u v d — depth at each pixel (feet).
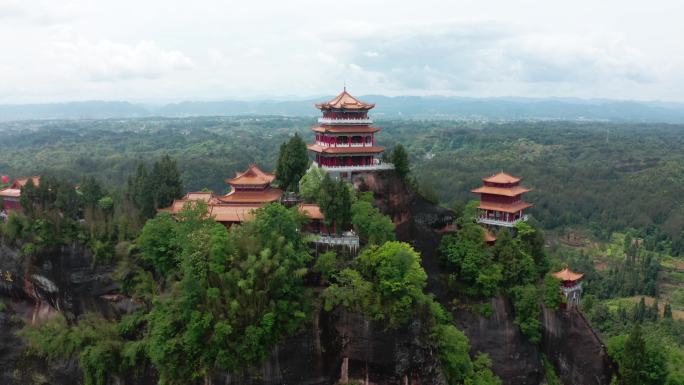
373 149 348.59
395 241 292.81
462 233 328.08
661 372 294.46
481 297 312.71
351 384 261.03
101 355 266.16
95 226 309.01
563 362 314.76
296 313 250.37
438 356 269.85
